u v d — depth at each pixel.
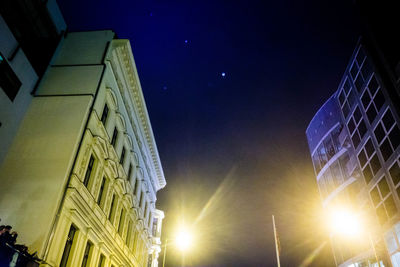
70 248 13.74
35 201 12.34
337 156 33.22
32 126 14.88
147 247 31.06
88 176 15.82
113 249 19.38
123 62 20.55
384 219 22.23
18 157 13.80
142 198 28.53
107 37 19.38
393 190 20.89
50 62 17.56
